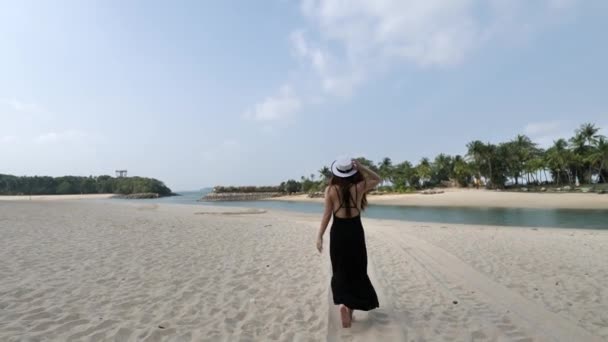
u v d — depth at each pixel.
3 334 2.99
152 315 3.60
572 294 4.63
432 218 25.08
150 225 12.59
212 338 3.07
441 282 5.22
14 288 4.36
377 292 4.61
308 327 3.40
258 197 114.88
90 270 5.40
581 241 9.82
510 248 8.48
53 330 3.14
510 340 3.16
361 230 3.38
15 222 12.60
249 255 7.13
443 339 3.16
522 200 40.50
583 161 60.41
